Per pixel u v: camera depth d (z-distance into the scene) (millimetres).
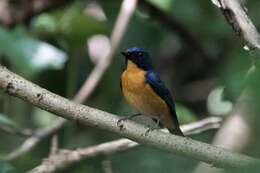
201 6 13758
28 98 6348
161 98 9375
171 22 14305
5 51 11547
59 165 9789
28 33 12430
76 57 12531
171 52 15766
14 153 10383
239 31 6016
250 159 3643
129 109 12734
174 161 11633
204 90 15289
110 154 10070
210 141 12562
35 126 12945
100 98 13180
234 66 4992
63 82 12867
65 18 12883
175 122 9672
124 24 12078
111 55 11914
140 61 9609
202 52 15023
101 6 14156
